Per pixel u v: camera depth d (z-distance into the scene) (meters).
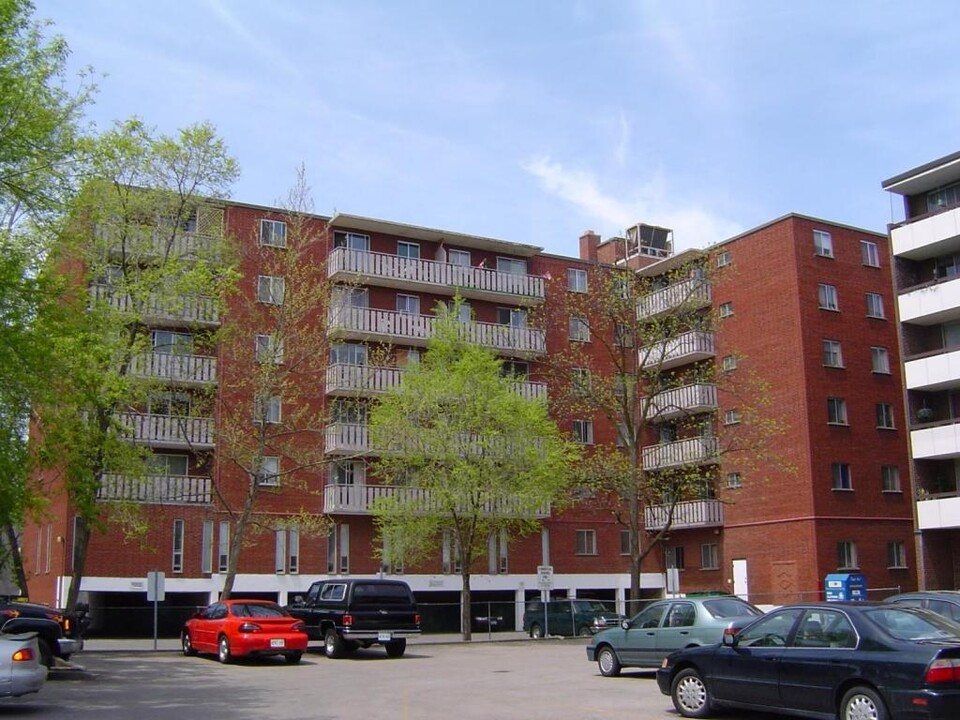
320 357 37.62
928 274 36.81
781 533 40.25
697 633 18.31
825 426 40.09
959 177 35.62
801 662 12.41
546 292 46.53
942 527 33.97
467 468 33.78
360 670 22.56
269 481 38.28
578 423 46.31
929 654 11.12
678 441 42.78
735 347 43.28
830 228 42.38
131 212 28.98
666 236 53.72
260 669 22.98
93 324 23.89
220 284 30.22
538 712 14.67
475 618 42.47
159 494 35.28
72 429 24.36
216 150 30.17
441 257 44.72
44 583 37.88
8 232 20.03
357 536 40.44
